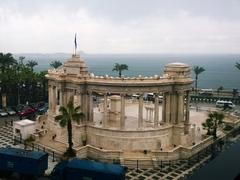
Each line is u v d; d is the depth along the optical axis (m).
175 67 74.75
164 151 67.50
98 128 72.94
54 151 70.31
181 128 74.31
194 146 71.12
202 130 89.44
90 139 75.00
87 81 73.62
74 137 74.94
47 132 83.88
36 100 137.38
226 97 163.25
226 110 129.88
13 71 131.00
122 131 70.44
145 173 61.28
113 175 49.34
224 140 83.38
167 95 75.62
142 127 71.44
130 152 70.19
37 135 79.31
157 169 63.50
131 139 70.62
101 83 71.06
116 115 82.31
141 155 68.50
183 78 74.62
